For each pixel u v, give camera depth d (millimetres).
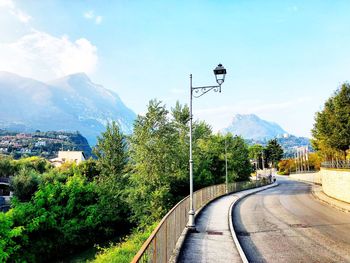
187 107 40906
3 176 73688
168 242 9570
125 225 37938
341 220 19219
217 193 37344
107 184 36781
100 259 14969
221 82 15531
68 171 60125
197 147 42719
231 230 15023
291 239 14016
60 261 25828
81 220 30641
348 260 10469
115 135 40531
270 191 49125
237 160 53406
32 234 25406
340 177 30531
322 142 45312
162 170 31578
